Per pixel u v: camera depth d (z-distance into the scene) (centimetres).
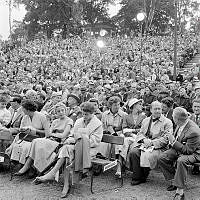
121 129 785
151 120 705
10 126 796
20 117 771
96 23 7069
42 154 659
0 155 730
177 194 589
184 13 5650
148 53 3150
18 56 3441
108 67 2683
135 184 665
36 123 718
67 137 707
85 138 623
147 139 673
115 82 1906
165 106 805
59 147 675
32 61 3173
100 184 668
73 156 618
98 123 680
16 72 2700
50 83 1733
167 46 3500
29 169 701
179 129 649
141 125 732
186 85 1462
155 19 6588
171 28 6550
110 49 3597
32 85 1709
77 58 3241
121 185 660
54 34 6725
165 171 635
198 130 625
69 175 634
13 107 891
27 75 2364
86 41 4278
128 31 6838
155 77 2092
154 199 598
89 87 1412
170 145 649
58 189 640
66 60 3159
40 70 2758
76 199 595
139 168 665
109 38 4516
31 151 665
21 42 4584
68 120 731
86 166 613
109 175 720
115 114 791
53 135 710
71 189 638
